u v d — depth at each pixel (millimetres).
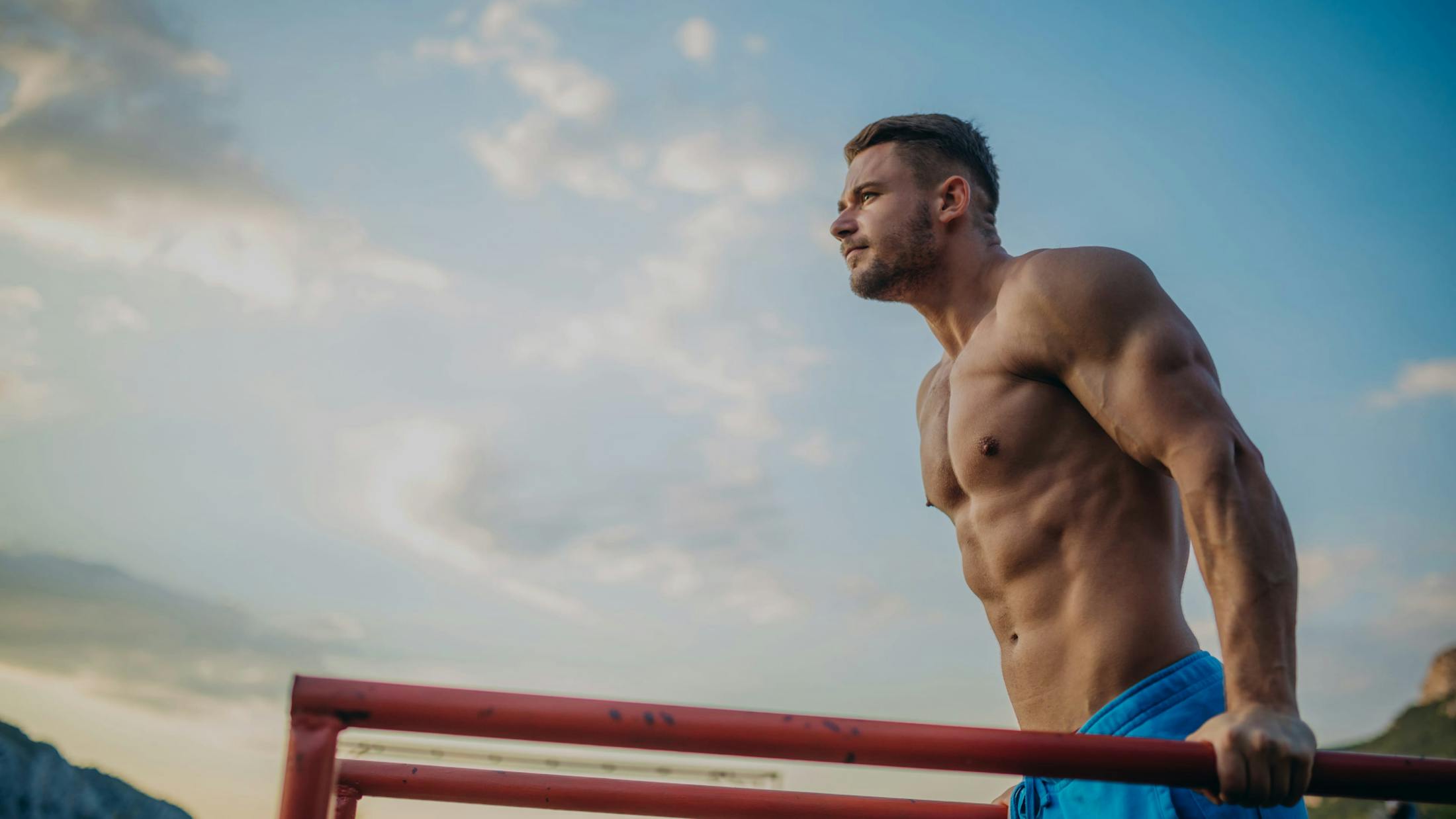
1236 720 967
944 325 1709
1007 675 1428
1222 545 1136
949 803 1499
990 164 1780
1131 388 1300
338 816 1346
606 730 817
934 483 1608
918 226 1693
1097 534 1379
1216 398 1265
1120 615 1332
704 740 832
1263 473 1200
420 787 1379
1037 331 1424
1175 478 1228
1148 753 912
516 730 809
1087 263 1404
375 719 798
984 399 1502
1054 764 884
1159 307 1346
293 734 788
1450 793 952
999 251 1695
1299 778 937
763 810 1422
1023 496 1437
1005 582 1438
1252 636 1075
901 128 1771
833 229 1783
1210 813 1229
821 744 844
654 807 1411
